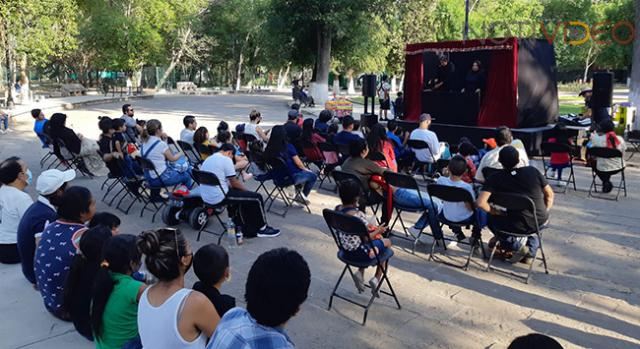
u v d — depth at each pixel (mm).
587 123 13914
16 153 12898
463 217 5555
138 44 37219
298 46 31047
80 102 29094
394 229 6867
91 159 10352
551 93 13516
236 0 46969
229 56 50906
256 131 9875
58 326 4238
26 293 4867
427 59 14758
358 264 4336
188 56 47250
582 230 6758
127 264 3061
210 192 6199
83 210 4125
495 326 4254
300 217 7379
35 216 4680
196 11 43312
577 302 4699
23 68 28188
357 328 4227
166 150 7148
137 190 7793
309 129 9555
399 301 4715
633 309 4562
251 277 1917
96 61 39719
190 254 2621
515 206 5047
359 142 6156
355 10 27156
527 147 12203
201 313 2482
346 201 4516
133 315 3006
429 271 5426
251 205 6332
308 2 27078
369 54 31734
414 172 10242
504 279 5215
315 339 4039
